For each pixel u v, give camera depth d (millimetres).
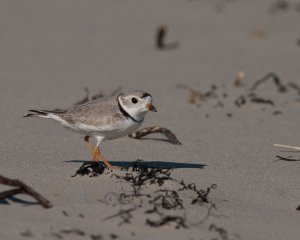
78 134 12805
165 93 16391
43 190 9008
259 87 17156
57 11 24406
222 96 16344
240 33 22359
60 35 21562
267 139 13164
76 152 11531
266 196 9648
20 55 19328
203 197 8961
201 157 11664
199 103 15734
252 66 19062
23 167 10266
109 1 25938
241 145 12641
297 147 12344
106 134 10023
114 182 9406
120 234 7656
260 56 20078
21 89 16094
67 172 9969
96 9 24812
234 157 11773
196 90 16672
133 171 9977
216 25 23203
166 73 18234
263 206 9188
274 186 10156
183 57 19875
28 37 21188
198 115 14805
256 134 13516
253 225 8375
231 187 9922
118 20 23516
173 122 14156
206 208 8750
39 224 7750
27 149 11555
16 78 17062
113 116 9836
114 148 12023
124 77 17609
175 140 12602
